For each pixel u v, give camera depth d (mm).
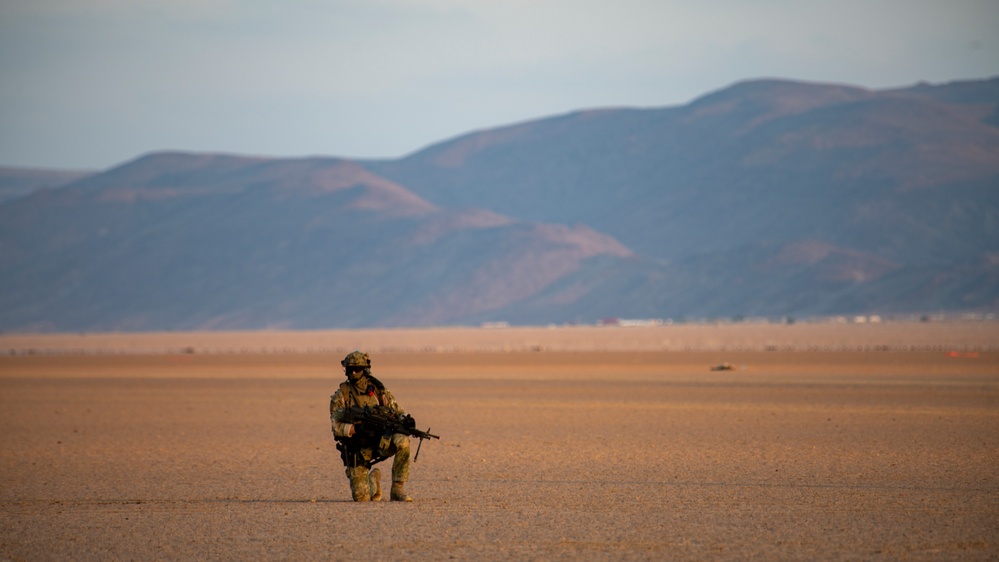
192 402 173875
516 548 50250
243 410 154500
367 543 51781
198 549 51312
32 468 87312
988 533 52875
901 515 58000
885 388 191000
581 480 75188
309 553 49938
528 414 140125
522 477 77250
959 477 74438
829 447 95312
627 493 67938
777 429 114062
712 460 86625
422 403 164000
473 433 113375
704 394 180375
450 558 48406
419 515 59344
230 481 78125
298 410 154250
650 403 159875
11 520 59906
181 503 66438
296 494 70750
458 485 72938
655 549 49750
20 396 194250
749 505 62094
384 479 76438
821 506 61375
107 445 105562
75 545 52688
